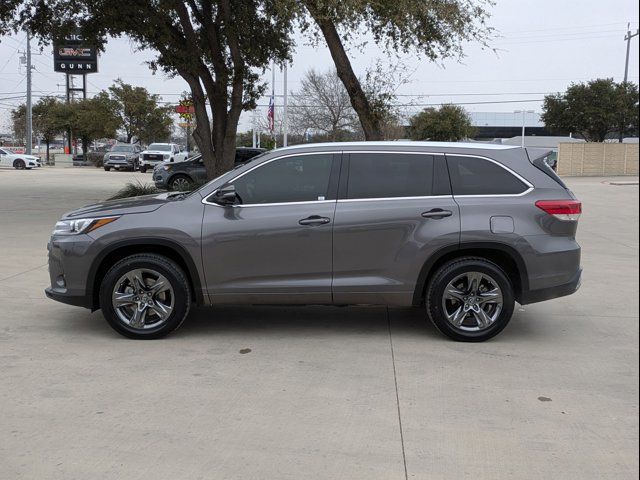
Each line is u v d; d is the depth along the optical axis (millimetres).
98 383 4816
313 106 47312
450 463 3645
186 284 5891
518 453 3773
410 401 4527
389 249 5832
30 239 11625
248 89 16891
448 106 56625
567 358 5523
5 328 6258
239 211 5852
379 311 7137
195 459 3662
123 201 6402
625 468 3605
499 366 5297
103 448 3779
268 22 16047
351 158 5973
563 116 50219
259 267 5844
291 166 5953
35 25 16297
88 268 5820
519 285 5930
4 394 4574
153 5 14984
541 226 5832
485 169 5969
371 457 3707
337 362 5363
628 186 31734
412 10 11617
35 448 3768
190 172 20531
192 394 4621
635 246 12133
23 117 67688
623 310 7270
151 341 5914
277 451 3768
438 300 5871
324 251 5824
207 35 16391
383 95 14219
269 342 5930
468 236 5773
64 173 38125
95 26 16203
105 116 53781
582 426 4145
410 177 5945
